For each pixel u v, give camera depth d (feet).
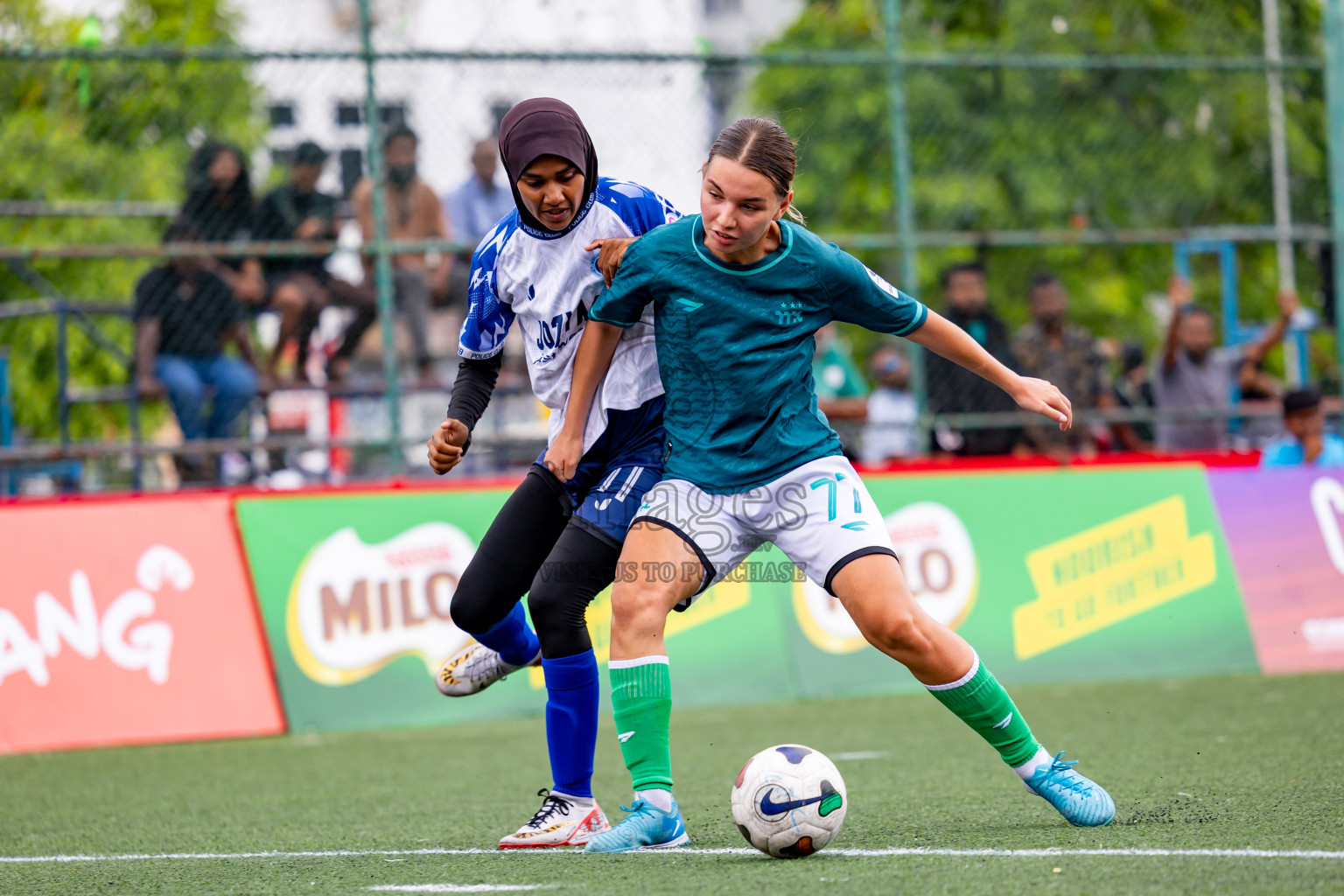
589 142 37.14
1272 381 101.19
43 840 44.19
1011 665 82.69
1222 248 105.19
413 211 87.15
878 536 34.99
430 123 86.99
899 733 65.26
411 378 89.40
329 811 48.73
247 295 85.15
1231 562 87.56
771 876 31.42
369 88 80.53
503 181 91.66
